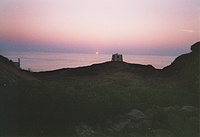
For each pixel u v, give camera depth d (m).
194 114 11.43
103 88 12.88
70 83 13.43
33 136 9.27
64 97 10.72
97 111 10.65
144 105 11.90
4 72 13.03
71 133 9.61
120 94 12.45
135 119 10.75
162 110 11.47
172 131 10.48
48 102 10.34
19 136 9.14
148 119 10.90
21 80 12.20
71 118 10.17
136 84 15.23
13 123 9.66
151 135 10.02
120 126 10.33
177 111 11.55
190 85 14.48
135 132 10.16
